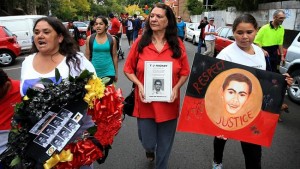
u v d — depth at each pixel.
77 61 2.43
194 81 2.92
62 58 2.43
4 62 13.20
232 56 3.00
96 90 2.03
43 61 2.41
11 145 1.95
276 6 17.95
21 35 15.70
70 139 1.97
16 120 1.96
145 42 3.00
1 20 15.31
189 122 2.96
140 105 3.11
